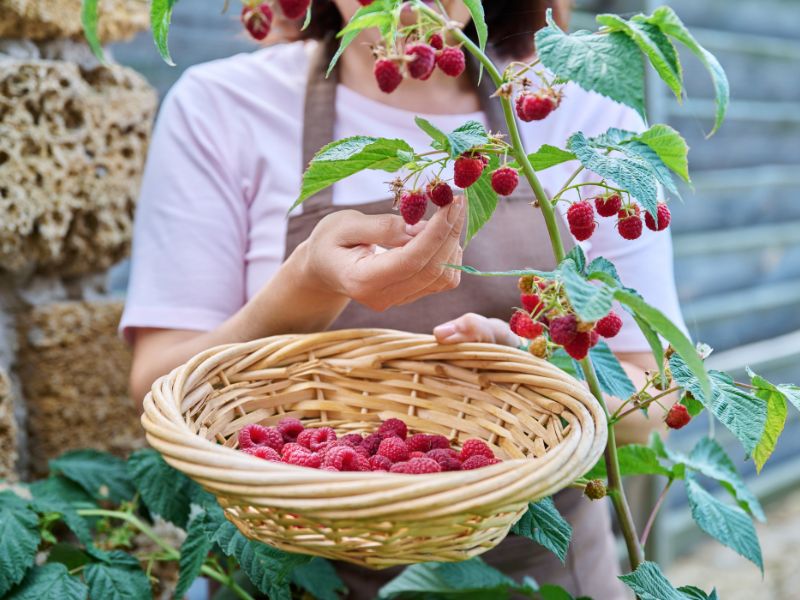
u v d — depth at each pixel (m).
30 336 1.27
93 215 1.30
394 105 1.25
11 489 1.09
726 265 2.85
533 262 1.19
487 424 0.92
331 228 0.90
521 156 0.74
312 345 0.97
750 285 2.96
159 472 1.10
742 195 2.88
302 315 1.03
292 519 0.71
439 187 0.77
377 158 0.74
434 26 0.73
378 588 1.19
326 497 0.65
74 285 1.33
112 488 1.17
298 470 0.66
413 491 0.64
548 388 0.85
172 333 1.17
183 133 1.22
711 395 0.70
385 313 1.18
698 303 2.77
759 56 2.85
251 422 0.94
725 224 2.84
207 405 0.88
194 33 1.80
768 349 3.04
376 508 0.64
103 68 1.32
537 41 0.66
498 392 0.91
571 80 0.65
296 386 0.97
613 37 0.66
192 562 0.99
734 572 2.71
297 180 1.21
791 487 3.21
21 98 1.20
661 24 0.67
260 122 1.24
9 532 0.97
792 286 3.16
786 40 2.97
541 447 0.84
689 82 2.57
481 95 1.26
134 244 1.21
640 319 0.70
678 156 0.76
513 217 1.20
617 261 1.24
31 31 1.22
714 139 2.72
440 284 0.85
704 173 2.71
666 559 2.19
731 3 2.71
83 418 1.32
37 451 1.29
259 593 1.14
